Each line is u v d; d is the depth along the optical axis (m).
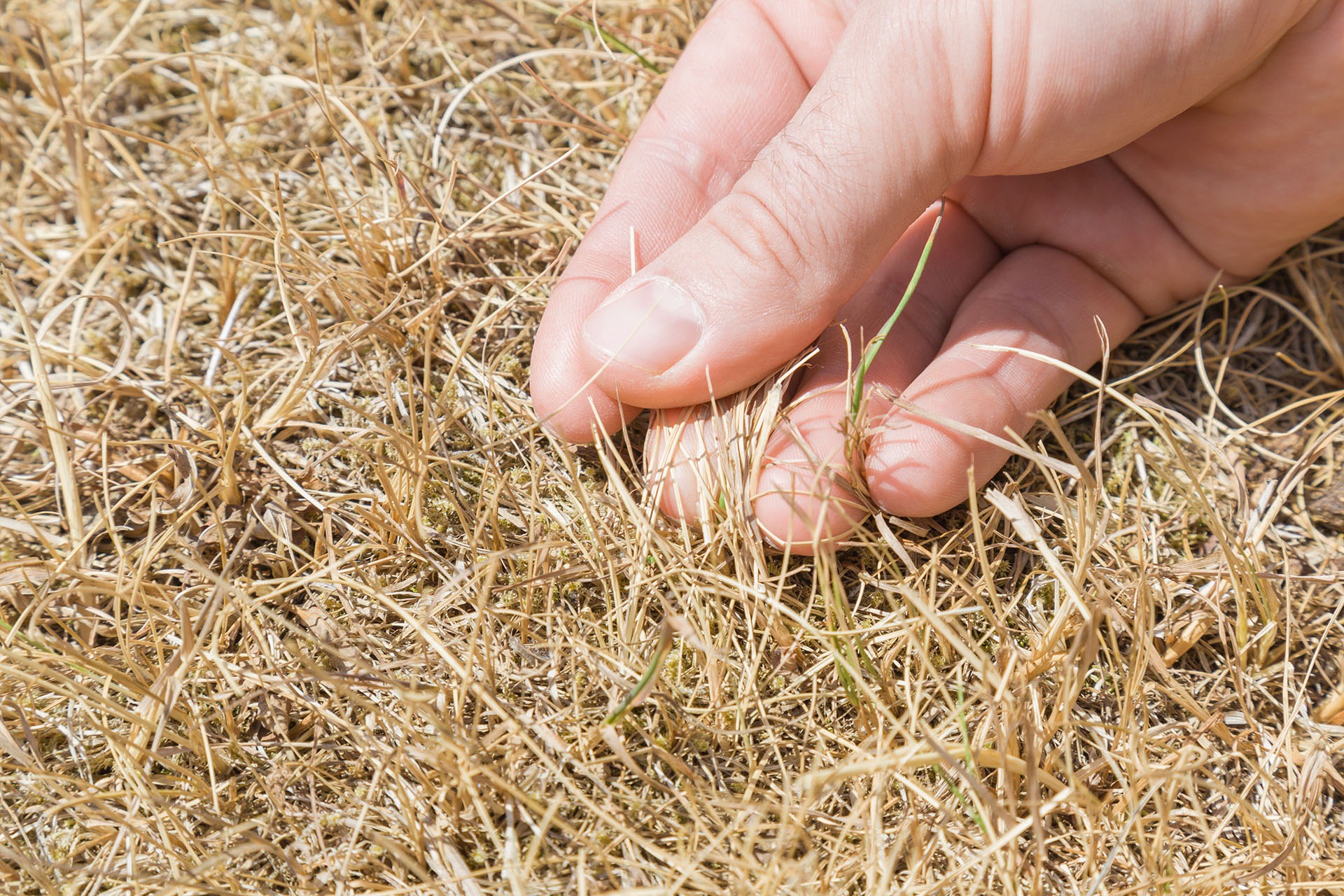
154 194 0.49
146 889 0.41
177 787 0.42
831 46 0.46
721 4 0.46
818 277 0.42
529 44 0.51
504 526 0.44
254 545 0.44
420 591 0.44
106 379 0.45
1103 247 0.45
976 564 0.44
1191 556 0.44
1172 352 0.46
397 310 0.46
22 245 0.47
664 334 0.42
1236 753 0.42
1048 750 0.42
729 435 0.43
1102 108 0.43
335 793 0.42
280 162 0.49
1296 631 0.44
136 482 0.45
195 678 0.43
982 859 0.40
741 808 0.41
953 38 0.42
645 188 0.45
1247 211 0.45
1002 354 0.44
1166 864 0.41
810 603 0.43
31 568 0.44
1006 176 0.45
